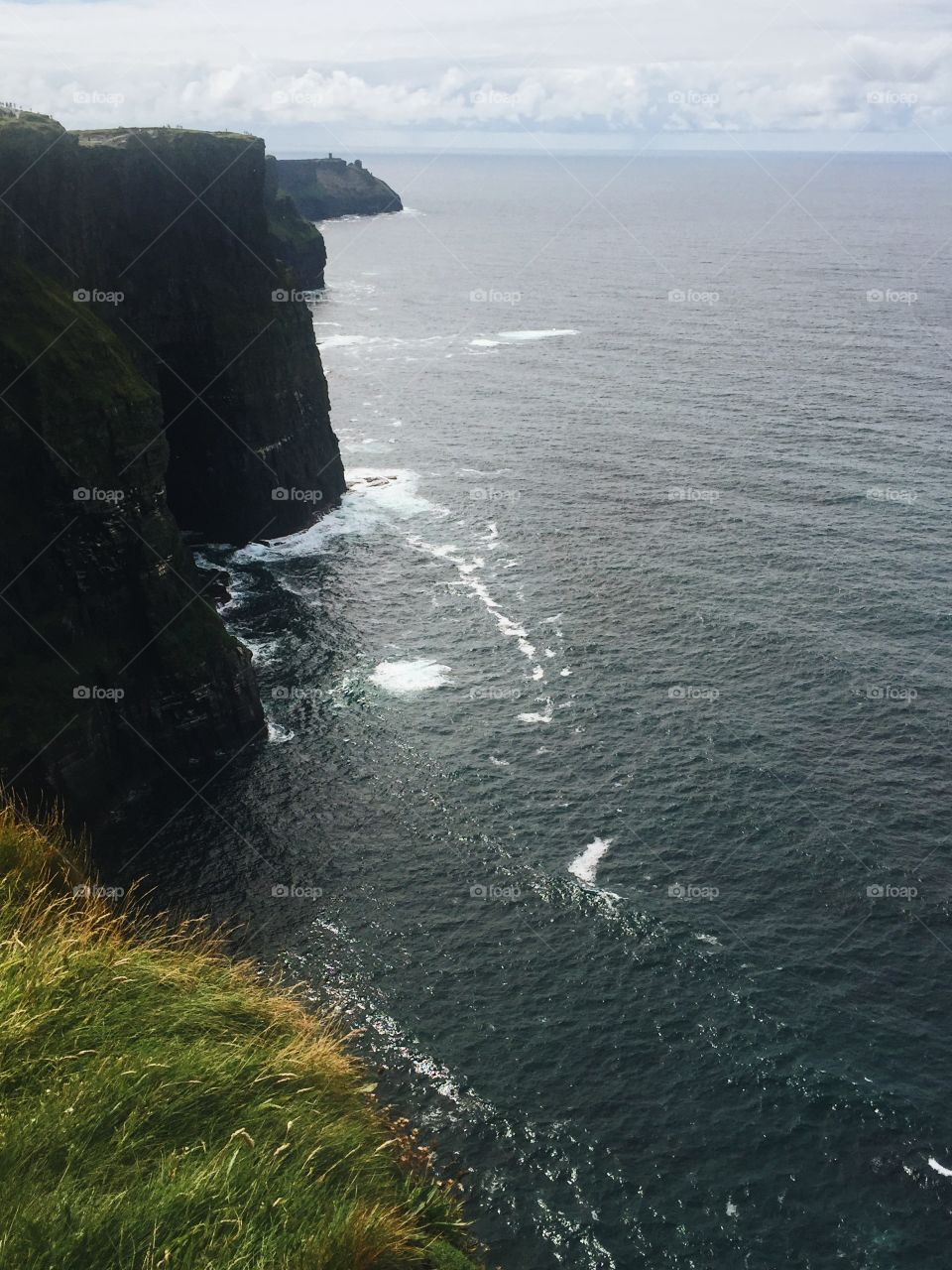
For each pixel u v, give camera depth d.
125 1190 10.27
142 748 54.50
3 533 51.03
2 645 50.34
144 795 53.56
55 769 48.91
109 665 53.44
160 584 55.69
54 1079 11.90
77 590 53.34
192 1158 11.34
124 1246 9.80
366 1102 15.46
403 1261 11.92
